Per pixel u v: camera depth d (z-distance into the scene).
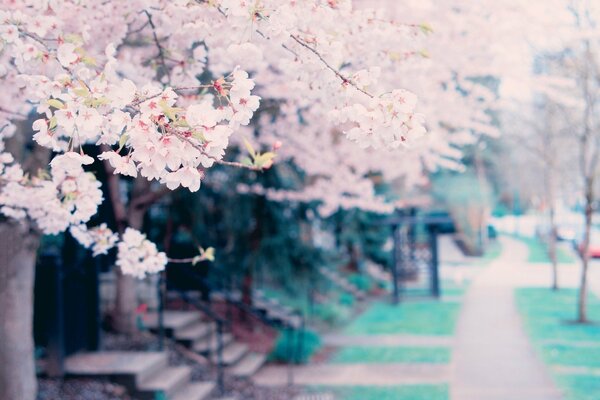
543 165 22.14
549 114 17.20
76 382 8.21
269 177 13.45
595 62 13.16
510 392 10.09
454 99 9.10
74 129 2.46
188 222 14.09
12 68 3.87
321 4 3.59
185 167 2.37
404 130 2.67
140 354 9.41
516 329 15.46
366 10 3.98
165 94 2.38
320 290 16.17
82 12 4.12
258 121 9.73
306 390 10.51
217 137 2.33
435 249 22.77
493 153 38.72
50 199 4.30
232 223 14.79
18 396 6.50
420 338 15.00
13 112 4.31
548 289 22.34
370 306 20.72
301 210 15.34
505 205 66.88
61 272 8.55
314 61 3.23
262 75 6.80
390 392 10.34
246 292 15.05
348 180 12.29
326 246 23.97
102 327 11.34
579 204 45.59
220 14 3.68
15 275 6.46
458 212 37.88
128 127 2.34
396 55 4.11
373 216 23.22
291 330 12.44
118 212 10.30
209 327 11.91
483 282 25.47
